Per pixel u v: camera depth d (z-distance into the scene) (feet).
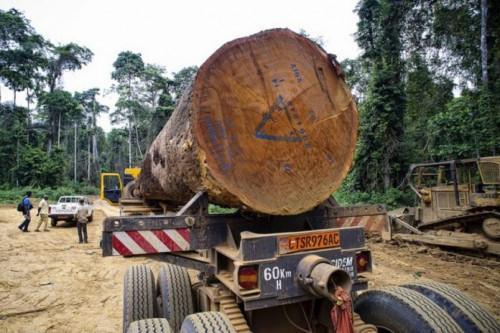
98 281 25.50
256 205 8.38
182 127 9.36
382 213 10.92
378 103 57.77
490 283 21.83
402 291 8.91
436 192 35.29
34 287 23.91
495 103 48.98
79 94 189.88
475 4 59.21
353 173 61.72
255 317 9.00
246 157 8.51
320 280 7.15
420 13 64.95
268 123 8.85
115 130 179.42
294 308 9.52
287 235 7.88
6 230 51.06
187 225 8.72
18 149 127.03
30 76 148.46
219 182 8.05
